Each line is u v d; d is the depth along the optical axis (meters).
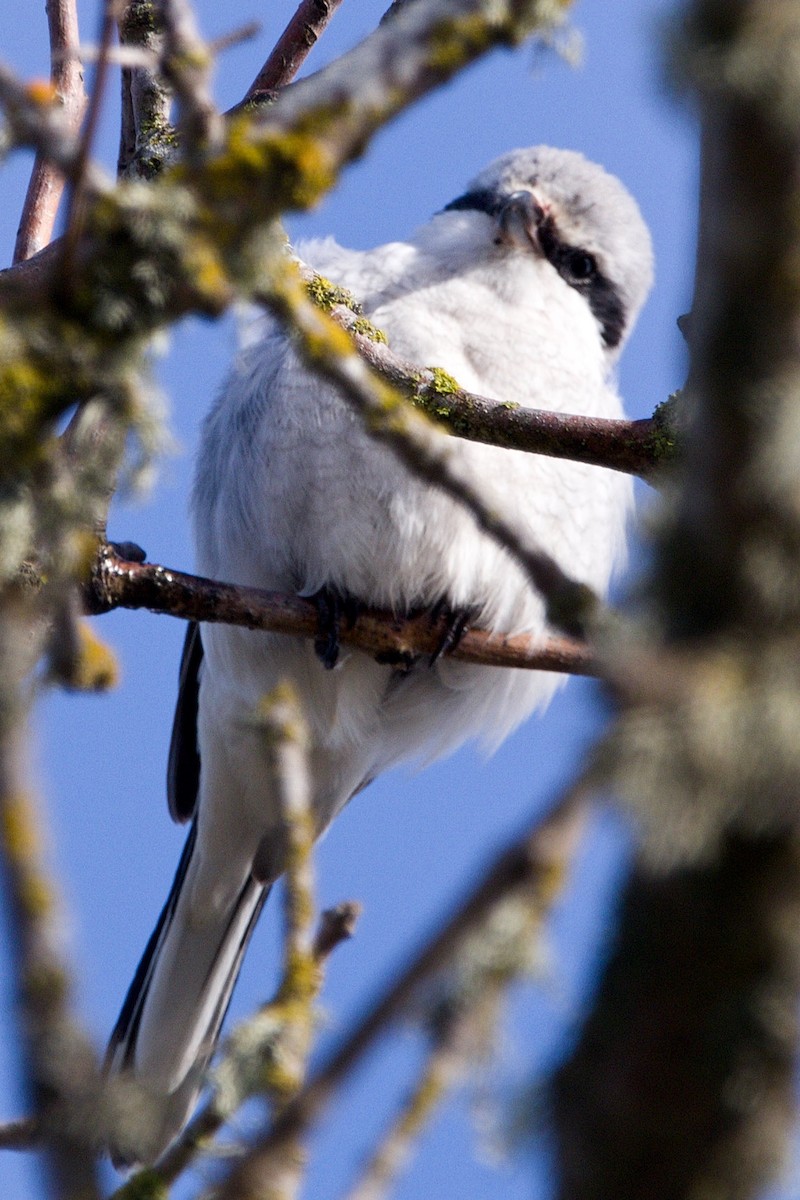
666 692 2.42
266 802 8.07
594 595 3.03
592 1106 2.42
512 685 8.25
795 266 2.40
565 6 3.41
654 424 5.93
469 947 2.67
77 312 3.29
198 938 8.27
